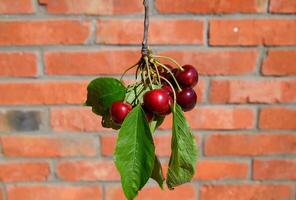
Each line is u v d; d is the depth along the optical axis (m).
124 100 0.52
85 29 0.84
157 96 0.49
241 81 0.87
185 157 0.49
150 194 0.95
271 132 0.90
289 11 0.84
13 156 0.91
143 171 0.48
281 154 0.92
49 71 0.86
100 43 0.85
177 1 0.83
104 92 0.52
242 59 0.86
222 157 0.92
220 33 0.85
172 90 0.51
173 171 0.50
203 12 0.84
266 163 0.92
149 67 0.51
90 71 0.86
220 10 0.84
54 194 0.94
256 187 0.94
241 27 0.84
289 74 0.87
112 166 0.93
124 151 0.48
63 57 0.86
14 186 0.93
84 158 0.92
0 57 0.85
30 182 0.93
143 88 0.51
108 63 0.86
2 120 0.89
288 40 0.85
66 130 0.90
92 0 0.83
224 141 0.91
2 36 0.84
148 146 0.48
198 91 0.87
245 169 0.93
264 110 0.89
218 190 0.94
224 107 0.88
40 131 0.90
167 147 0.90
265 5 0.84
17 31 0.84
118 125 0.53
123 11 0.84
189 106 0.53
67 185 0.94
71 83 0.87
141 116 0.49
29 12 0.84
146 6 0.50
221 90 0.87
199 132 0.90
